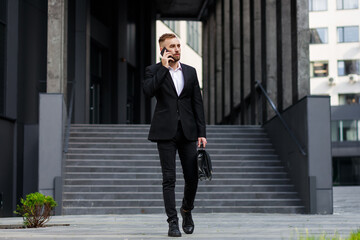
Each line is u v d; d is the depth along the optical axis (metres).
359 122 39.66
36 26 15.58
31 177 14.75
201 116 4.78
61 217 9.23
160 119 4.66
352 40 44.41
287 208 10.84
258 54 18.23
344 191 23.61
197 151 4.67
